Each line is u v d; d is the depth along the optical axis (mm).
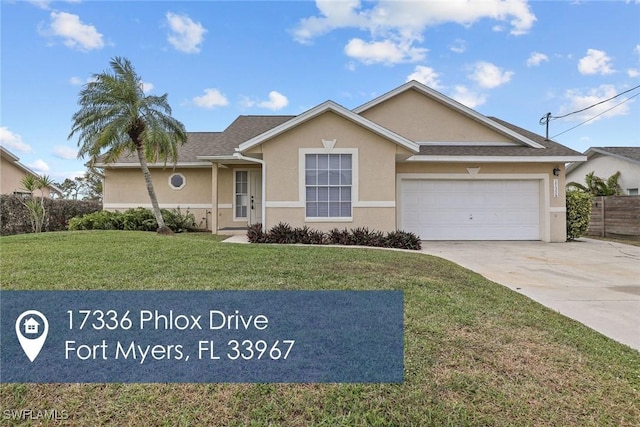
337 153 11922
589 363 3543
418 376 3180
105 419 2637
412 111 15016
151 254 7504
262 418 2658
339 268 6773
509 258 9945
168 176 17078
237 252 8008
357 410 2752
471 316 4637
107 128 12695
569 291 6461
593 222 17078
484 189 14055
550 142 15297
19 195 17469
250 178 16547
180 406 2766
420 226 13984
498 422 2654
